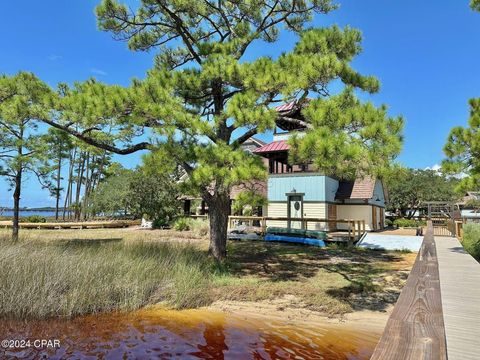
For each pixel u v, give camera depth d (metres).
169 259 9.20
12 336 5.34
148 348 4.99
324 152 6.43
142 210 24.91
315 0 10.51
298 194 20.25
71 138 14.09
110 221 27.44
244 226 19.44
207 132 7.92
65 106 8.18
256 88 8.07
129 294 6.99
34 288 6.44
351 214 21.44
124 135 9.53
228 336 5.48
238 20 11.36
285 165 23.09
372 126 6.61
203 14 10.87
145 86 8.05
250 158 7.83
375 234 18.48
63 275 7.05
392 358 1.52
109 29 10.94
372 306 6.92
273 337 5.46
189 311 6.69
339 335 5.54
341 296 7.45
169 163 7.92
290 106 9.12
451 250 11.60
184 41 11.04
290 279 8.93
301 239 16.28
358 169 7.07
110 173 37.16
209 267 9.23
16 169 13.09
